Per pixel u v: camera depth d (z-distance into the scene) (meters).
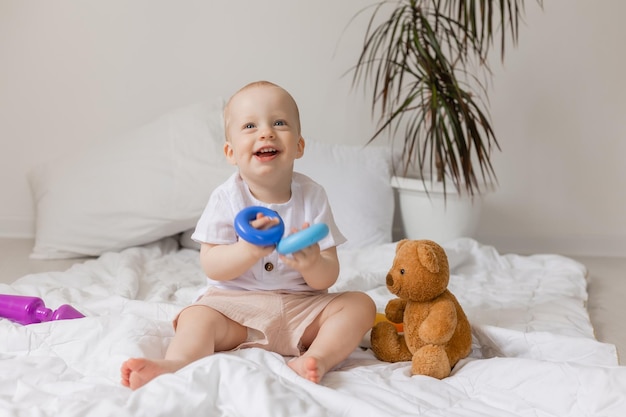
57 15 2.91
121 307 1.65
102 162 2.59
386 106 2.97
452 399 1.22
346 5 2.94
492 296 1.99
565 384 1.20
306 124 3.00
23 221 2.99
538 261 2.42
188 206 2.47
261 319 1.39
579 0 2.95
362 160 2.73
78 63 2.94
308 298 1.43
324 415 1.06
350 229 2.54
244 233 1.25
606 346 1.44
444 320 1.37
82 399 1.07
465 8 2.54
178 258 2.44
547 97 3.00
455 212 2.60
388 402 1.17
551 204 3.05
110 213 2.49
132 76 2.95
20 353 1.36
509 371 1.28
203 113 2.62
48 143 2.97
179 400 1.03
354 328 1.38
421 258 1.41
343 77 2.97
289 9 2.94
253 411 1.04
